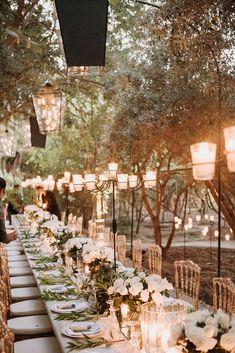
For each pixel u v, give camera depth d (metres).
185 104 7.22
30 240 9.85
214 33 5.03
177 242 15.53
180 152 8.39
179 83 7.13
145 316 3.01
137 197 15.88
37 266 6.84
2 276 5.19
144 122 8.15
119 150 9.97
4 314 3.96
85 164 16.36
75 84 12.80
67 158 17.31
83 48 3.83
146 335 3.01
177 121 7.62
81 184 8.13
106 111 13.79
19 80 9.57
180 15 5.20
